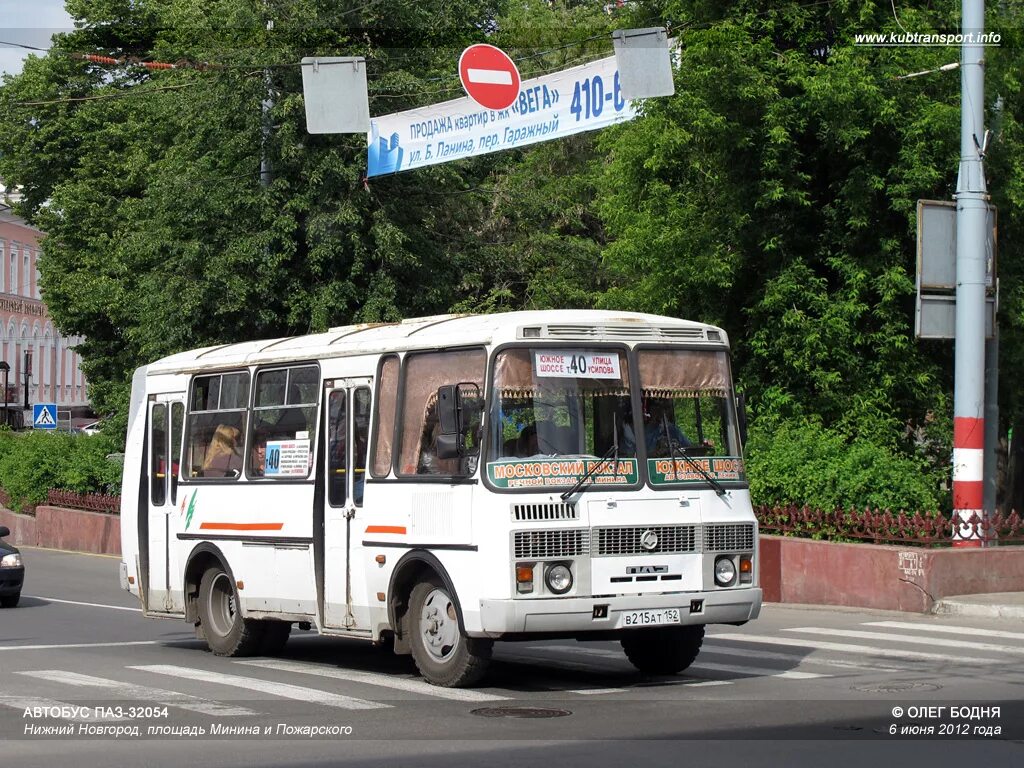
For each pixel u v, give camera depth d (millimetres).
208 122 28188
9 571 19938
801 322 22234
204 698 11023
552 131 17875
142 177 39500
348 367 12641
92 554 32312
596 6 40188
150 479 15703
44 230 46938
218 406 14656
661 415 11383
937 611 17125
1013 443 27156
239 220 28594
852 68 21312
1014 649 13742
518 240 35031
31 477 36656
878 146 22188
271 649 14156
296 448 13258
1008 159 21938
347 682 11969
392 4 28953
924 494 19328
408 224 29750
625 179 24625
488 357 10945
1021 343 23312
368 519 12031
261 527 13594
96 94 45031
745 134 22281
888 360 22469
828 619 16906
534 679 11961
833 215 22750
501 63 18469
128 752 8703
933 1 22672
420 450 11555
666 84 16750
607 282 36906
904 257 22484
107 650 14844
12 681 12102
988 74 21719
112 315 40188
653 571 10945
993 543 18031
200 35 29328
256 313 28453
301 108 27703
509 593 10438
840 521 18750
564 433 10961
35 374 76562
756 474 20031
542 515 10641
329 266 28609
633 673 12336
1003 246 22859
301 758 8430
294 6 27922
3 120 46625
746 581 11445
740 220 22656
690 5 23375
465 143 18906
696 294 24328
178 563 15023
